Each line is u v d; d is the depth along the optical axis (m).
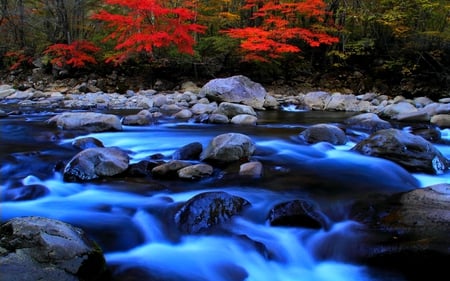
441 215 2.94
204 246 2.88
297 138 6.24
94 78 14.64
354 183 4.08
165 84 14.61
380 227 3.01
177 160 4.41
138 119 7.75
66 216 3.23
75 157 4.16
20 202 3.53
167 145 5.84
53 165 4.48
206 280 2.53
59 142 5.70
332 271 2.73
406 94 14.21
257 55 14.05
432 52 13.82
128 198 3.60
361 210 3.37
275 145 5.71
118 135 6.50
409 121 8.77
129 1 11.95
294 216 3.16
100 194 3.71
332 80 15.21
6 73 15.95
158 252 2.81
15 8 16.67
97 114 7.00
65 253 2.05
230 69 15.51
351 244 2.87
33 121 7.69
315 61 15.80
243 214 3.24
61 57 14.34
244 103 11.17
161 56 14.79
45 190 3.77
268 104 11.62
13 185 3.89
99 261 2.24
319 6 13.93
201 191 3.76
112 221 3.16
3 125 7.10
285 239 3.00
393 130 5.06
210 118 8.24
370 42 14.33
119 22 12.85
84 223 3.11
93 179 4.04
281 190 3.83
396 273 2.64
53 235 2.13
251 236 3.00
